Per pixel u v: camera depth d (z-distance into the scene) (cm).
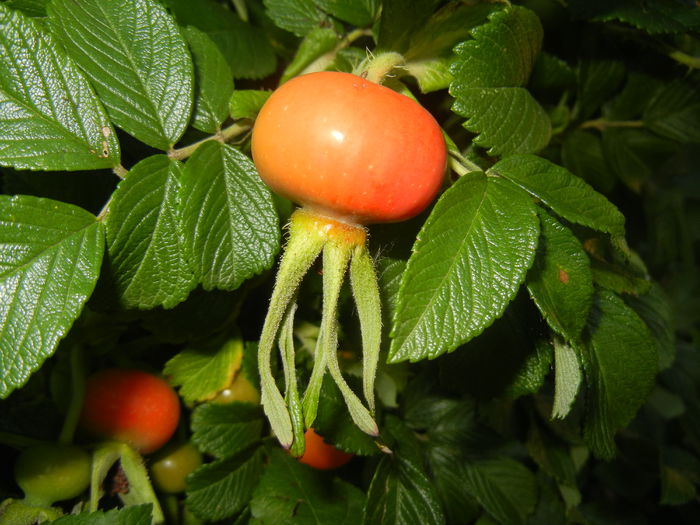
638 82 16
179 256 9
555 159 17
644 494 21
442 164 8
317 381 8
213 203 9
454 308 7
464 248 8
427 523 12
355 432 11
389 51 10
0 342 7
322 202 8
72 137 8
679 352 23
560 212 8
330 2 12
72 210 8
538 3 16
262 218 9
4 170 11
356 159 8
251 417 13
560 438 17
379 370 13
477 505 17
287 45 14
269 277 13
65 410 13
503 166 8
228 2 15
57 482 11
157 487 13
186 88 9
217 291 12
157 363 14
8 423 12
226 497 13
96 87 9
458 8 10
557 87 15
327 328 8
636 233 23
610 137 16
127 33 9
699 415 22
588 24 15
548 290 9
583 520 17
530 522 16
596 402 11
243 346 13
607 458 11
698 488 23
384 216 8
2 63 8
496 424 17
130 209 8
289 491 13
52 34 8
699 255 26
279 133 8
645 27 13
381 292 10
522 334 11
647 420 22
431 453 15
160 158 9
